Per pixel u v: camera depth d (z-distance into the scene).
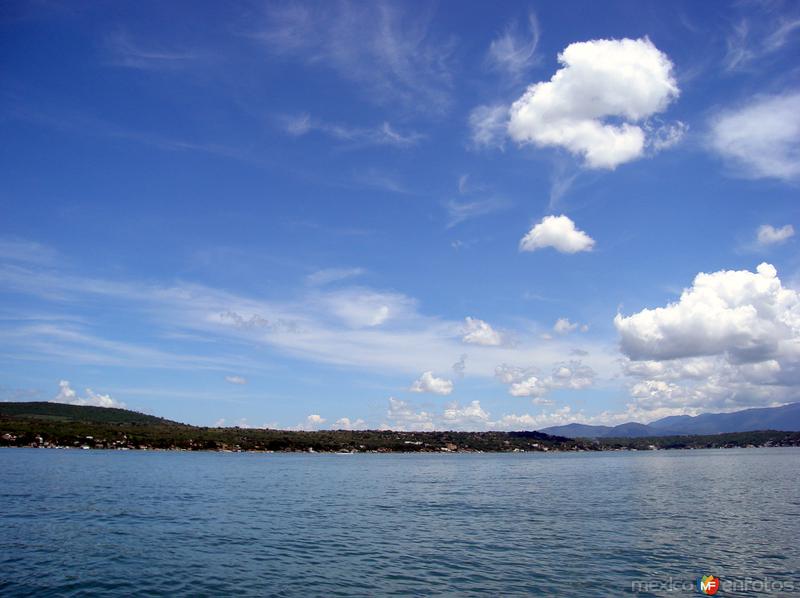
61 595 32.72
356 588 34.34
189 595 32.94
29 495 78.12
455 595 32.88
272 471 158.88
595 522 59.59
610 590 33.84
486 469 185.00
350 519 63.19
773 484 106.75
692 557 42.22
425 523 60.03
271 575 37.38
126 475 122.06
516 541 49.19
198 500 79.06
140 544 46.72
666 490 96.44
